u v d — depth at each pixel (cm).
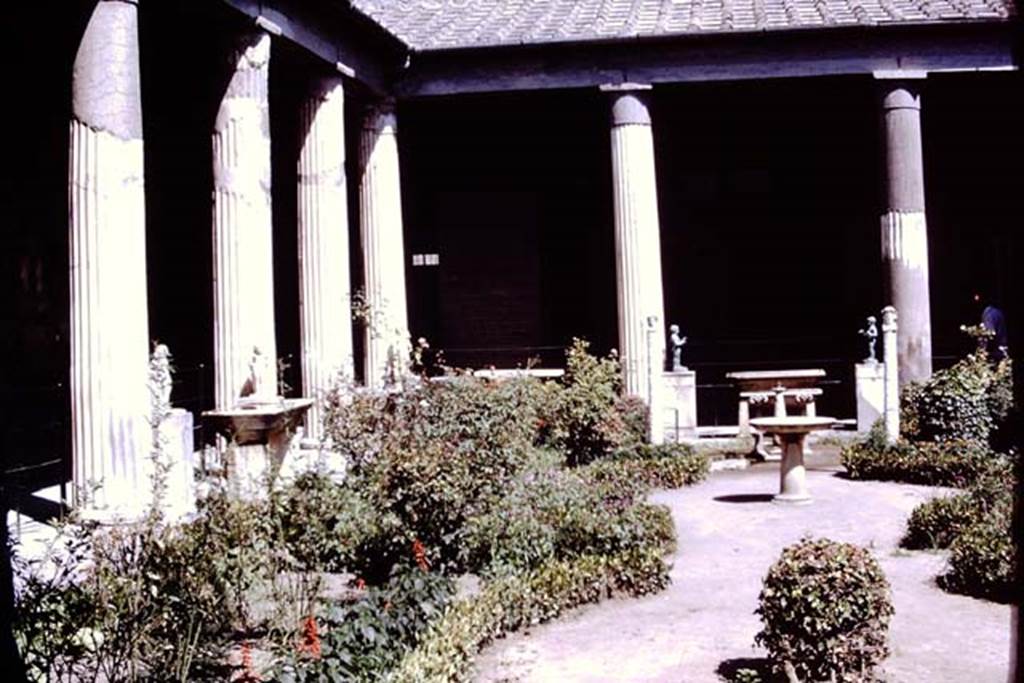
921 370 1961
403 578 853
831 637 735
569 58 2005
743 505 1469
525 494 1127
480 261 2602
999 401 1636
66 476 1382
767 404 2006
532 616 941
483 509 1066
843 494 1520
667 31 1952
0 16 1297
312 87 1719
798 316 2562
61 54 1152
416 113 2395
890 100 1958
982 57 1952
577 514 1109
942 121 2519
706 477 1708
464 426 1144
